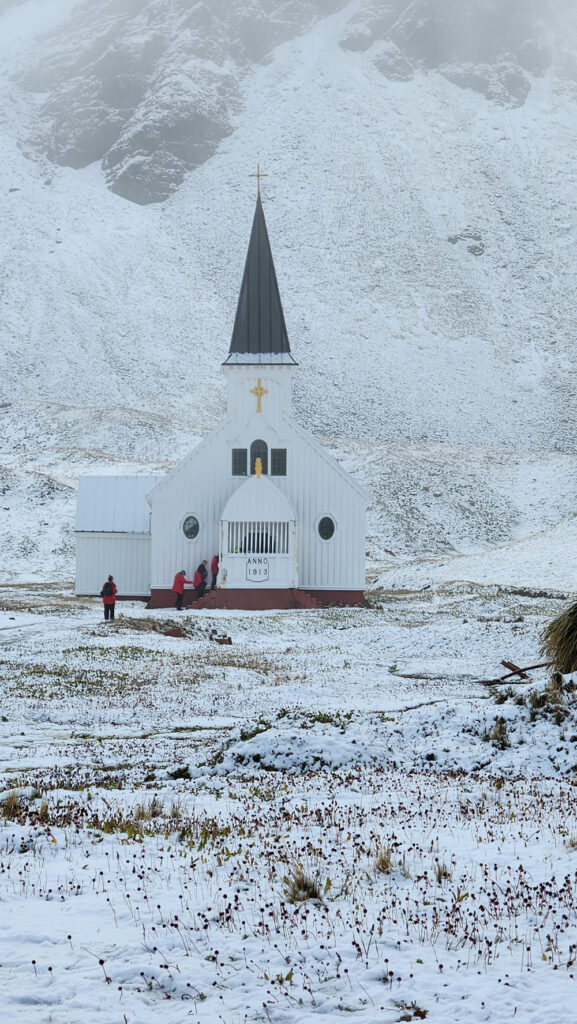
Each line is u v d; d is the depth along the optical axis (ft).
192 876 35.88
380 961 28.09
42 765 60.85
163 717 81.51
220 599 191.42
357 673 107.76
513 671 96.17
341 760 59.52
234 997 26.20
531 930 30.19
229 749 61.31
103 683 98.17
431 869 36.45
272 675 106.32
